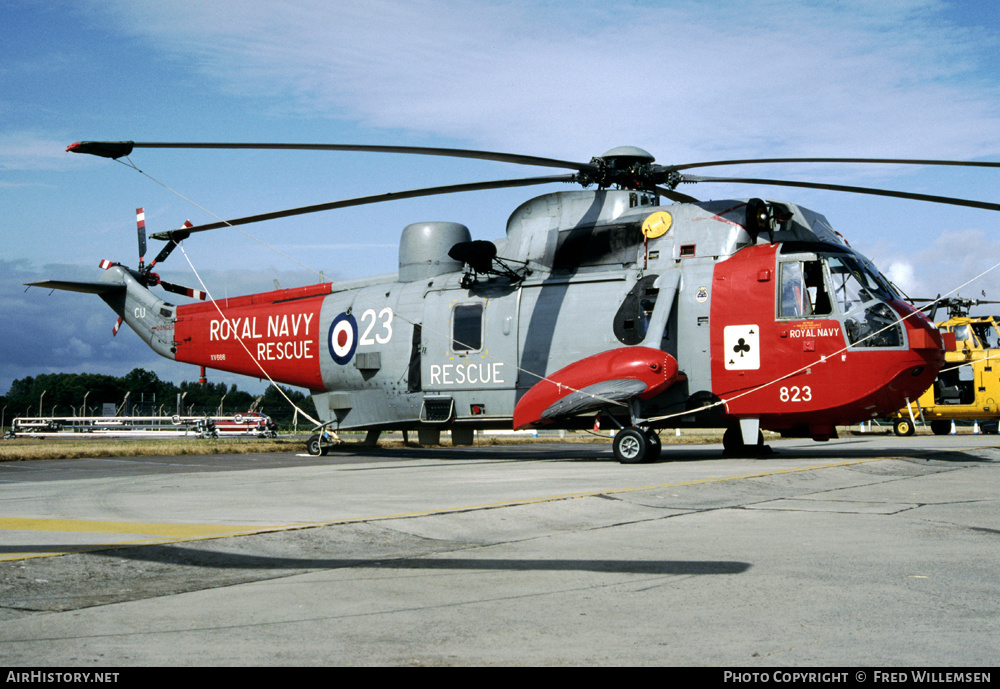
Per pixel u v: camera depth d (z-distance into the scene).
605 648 3.37
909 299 15.10
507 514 6.94
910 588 4.45
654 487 9.05
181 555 5.24
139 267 23.06
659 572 4.88
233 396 91.25
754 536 6.18
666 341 14.95
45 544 5.59
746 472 11.52
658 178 15.63
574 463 15.04
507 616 3.90
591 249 16.00
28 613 3.97
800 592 4.36
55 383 104.56
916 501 8.30
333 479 11.83
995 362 27.09
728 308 14.55
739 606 4.07
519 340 16.34
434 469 13.98
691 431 36.25
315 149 12.73
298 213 15.73
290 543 5.71
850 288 14.01
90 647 3.40
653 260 15.42
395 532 6.16
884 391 13.66
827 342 13.85
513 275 16.75
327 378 19.50
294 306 20.23
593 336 15.45
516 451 21.48
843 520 6.98
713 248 14.96
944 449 16.94
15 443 27.16
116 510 7.90
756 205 14.55
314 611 4.00
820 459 14.22
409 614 3.94
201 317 21.66
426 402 17.55
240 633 3.62
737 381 14.47
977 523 6.79
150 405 50.91
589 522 6.98
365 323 18.77
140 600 4.23
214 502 8.62
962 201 13.03
